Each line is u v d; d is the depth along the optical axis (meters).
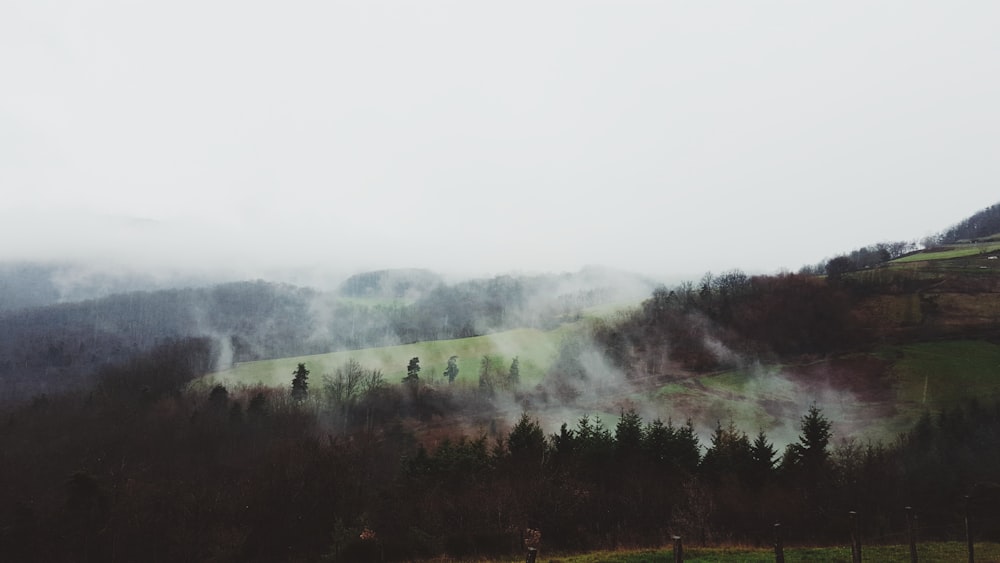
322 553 49.41
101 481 65.31
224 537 53.50
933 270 158.88
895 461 67.38
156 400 129.12
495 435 113.38
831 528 47.22
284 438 97.81
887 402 105.25
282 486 58.09
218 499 61.00
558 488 51.25
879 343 127.62
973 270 155.25
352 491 59.69
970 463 68.75
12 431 104.44
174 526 56.12
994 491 54.75
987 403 95.50
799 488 55.78
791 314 151.12
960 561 31.36
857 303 147.38
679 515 48.94
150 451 95.25
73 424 108.38
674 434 67.81
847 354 127.50
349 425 122.56
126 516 57.81
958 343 119.56
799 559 32.75
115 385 140.62
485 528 45.94
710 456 62.03
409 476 62.38
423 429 119.50
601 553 36.81
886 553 33.94
